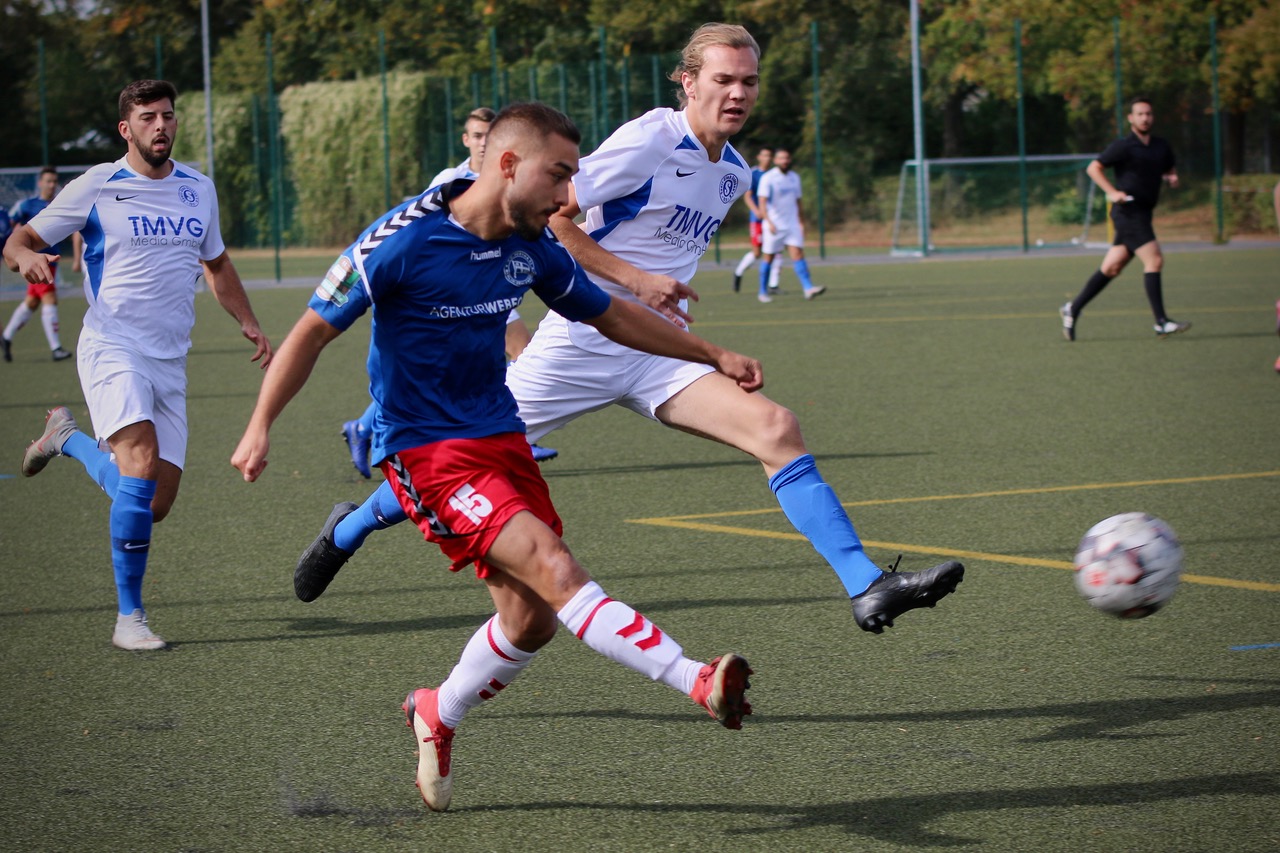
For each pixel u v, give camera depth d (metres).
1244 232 51.19
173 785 5.38
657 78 48.81
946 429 13.69
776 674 6.58
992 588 8.00
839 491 10.90
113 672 6.83
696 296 6.59
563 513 10.35
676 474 11.85
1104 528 5.72
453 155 51.66
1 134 50.22
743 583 8.26
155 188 7.59
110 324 7.49
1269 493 10.33
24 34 62.41
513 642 4.97
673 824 4.93
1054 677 6.43
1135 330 22.11
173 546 9.55
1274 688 6.19
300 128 54.09
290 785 5.37
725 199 7.27
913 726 5.85
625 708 6.18
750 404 6.47
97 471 7.81
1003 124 64.00
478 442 5.02
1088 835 4.74
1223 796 5.03
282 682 6.63
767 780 5.30
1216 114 45.31
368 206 53.19
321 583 7.46
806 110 60.22
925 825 4.86
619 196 6.94
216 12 68.62
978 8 55.69
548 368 7.06
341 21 63.12
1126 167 20.00
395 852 4.76
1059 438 12.98
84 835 4.93
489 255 4.95
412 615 7.74
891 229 56.88
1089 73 52.78
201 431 14.83
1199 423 13.55
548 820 5.00
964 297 29.70
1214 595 7.72
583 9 61.69
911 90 59.50
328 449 13.55
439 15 62.69
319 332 4.90
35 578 8.77
